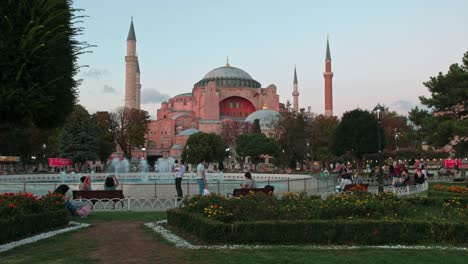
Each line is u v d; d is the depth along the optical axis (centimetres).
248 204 1392
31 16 1436
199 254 1054
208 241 1187
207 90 13825
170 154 12369
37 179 4897
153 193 2558
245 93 14762
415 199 1811
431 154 7900
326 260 984
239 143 8838
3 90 1370
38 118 1588
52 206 1561
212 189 2642
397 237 1202
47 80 1495
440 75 4162
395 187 3033
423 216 1445
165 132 13462
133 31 12638
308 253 1061
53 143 8006
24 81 1444
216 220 1248
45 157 8575
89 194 2175
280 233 1189
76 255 1059
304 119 8006
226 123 11469
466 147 4181
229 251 1084
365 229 1201
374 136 6034
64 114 1720
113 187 2372
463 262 991
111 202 2169
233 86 15425
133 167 9094
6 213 1248
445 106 4128
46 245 1190
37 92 1451
